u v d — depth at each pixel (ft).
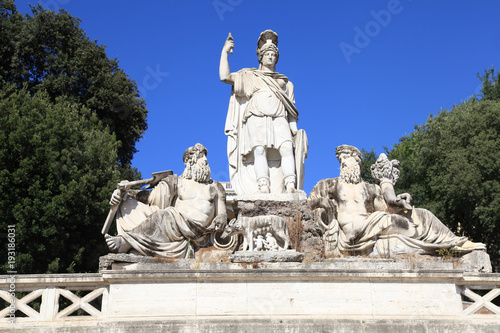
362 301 28.04
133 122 79.56
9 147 55.72
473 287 29.50
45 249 54.13
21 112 59.57
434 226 33.01
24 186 55.21
